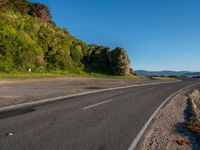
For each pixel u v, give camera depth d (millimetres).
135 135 9133
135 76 65562
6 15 51531
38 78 36844
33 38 53312
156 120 12078
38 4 66688
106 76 56469
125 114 13195
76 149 7254
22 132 8648
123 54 62188
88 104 16094
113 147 7648
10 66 41188
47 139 8008
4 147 7051
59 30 67062
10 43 44906
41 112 12469
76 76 47562
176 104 18828
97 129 9664
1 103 14656
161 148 7891
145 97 22109
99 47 68000
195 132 9945
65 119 11117
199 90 35875
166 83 48125
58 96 19344
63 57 55094
